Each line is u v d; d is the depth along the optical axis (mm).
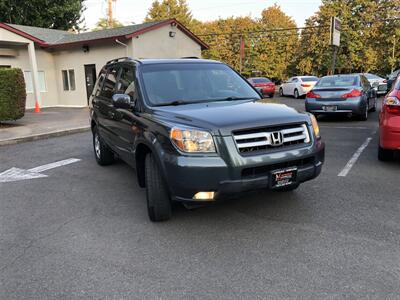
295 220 4227
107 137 6285
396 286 2902
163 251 3631
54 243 3906
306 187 5332
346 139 8930
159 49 21125
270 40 51000
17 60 21578
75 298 2918
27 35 18859
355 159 6879
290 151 3846
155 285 3053
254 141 3740
